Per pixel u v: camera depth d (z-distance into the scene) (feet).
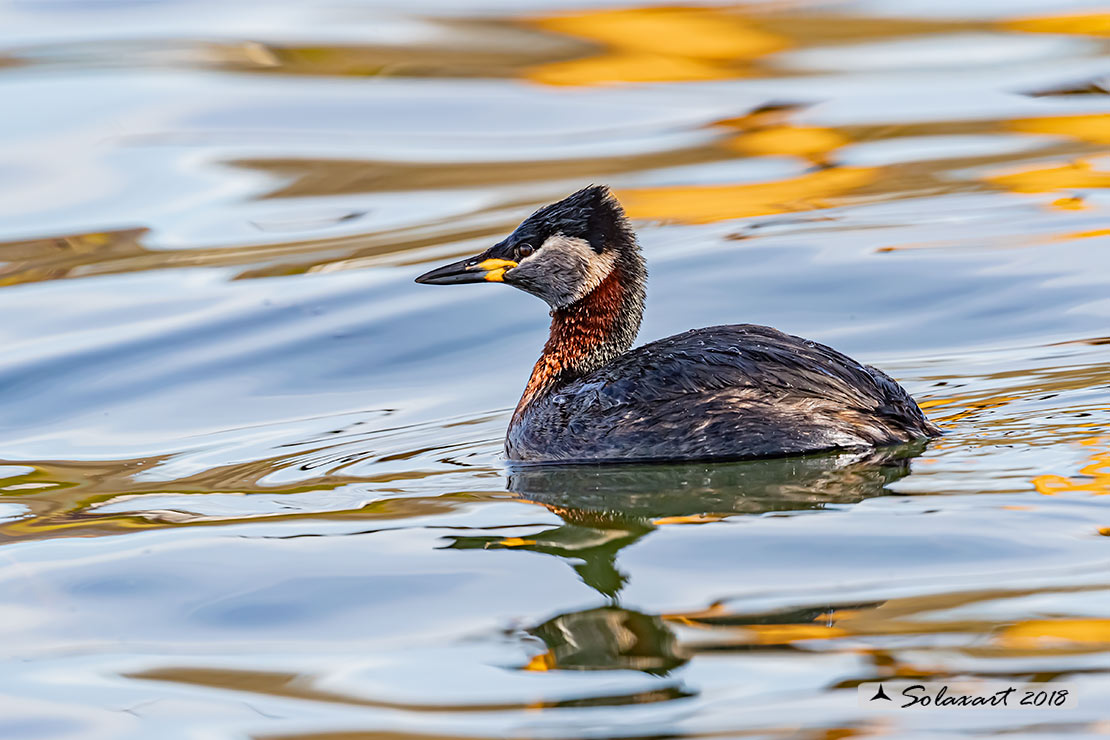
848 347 51.72
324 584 33.45
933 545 32.32
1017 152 73.77
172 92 87.04
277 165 75.97
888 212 66.39
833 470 37.42
